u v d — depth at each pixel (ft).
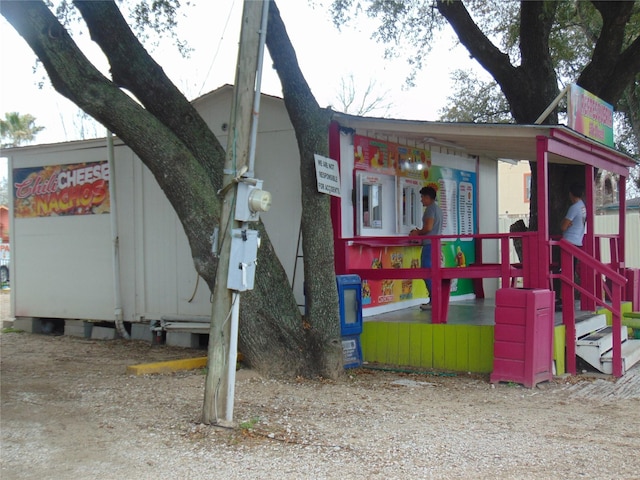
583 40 59.31
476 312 33.30
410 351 29.27
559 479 15.44
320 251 26.32
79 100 22.74
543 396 23.95
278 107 31.48
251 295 25.41
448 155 39.60
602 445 17.99
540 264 26.76
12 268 41.47
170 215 35.78
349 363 28.50
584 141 29.27
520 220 42.57
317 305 26.40
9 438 18.52
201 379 25.54
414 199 36.14
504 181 111.65
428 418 20.77
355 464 16.43
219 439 18.19
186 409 21.13
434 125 27.91
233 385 19.47
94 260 38.40
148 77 25.58
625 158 35.47
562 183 40.42
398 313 33.73
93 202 38.34
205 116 33.81
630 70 41.16
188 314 35.29
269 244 26.30
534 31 41.04
